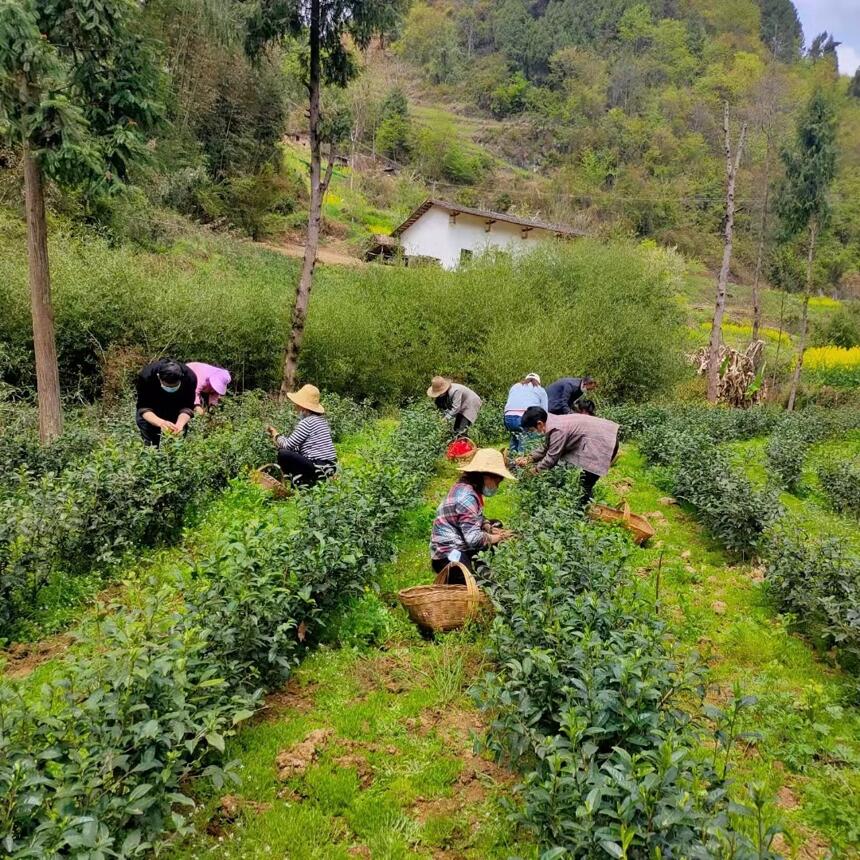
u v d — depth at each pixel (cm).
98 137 850
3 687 306
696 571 677
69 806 266
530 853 312
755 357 2492
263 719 405
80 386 1355
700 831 262
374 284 1889
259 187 3381
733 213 1952
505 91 9331
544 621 396
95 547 582
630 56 8925
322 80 1523
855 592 532
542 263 2039
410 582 592
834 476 1064
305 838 318
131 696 308
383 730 401
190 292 1475
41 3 801
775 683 479
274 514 581
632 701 315
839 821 348
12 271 1315
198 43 3372
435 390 1129
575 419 720
